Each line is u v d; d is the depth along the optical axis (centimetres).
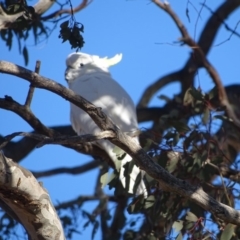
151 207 1112
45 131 1018
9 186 750
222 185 1099
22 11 1070
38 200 773
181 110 1231
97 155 1191
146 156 791
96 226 1332
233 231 927
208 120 1155
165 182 794
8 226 1302
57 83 790
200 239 1006
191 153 1091
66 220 1390
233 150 1361
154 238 1090
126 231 1241
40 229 792
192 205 1062
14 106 966
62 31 948
